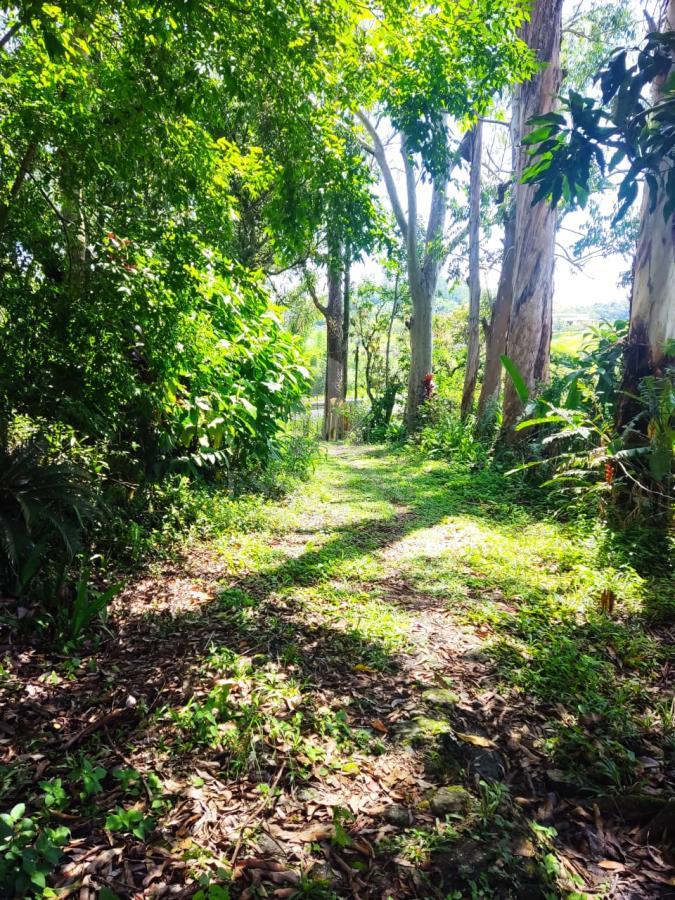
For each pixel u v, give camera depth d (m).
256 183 5.12
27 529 3.40
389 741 2.48
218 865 1.78
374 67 4.11
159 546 4.76
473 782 2.25
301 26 3.35
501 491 8.20
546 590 4.31
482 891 1.73
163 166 4.20
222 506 5.91
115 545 4.46
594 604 4.01
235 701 2.65
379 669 3.12
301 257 11.83
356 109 4.27
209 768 2.24
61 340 4.67
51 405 4.60
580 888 1.84
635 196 2.45
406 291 25.25
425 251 16.66
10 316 4.52
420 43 4.09
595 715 2.74
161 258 4.87
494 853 1.87
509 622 3.76
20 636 3.15
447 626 3.73
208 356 5.73
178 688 2.81
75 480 4.07
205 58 3.41
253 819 2.00
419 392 17.48
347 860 1.85
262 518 6.09
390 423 20.47
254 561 4.79
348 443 21.67
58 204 4.55
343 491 8.65
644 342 5.82
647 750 2.54
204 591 4.09
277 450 8.49
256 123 4.92
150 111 3.57
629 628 3.65
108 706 2.66
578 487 6.23
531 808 2.18
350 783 2.21
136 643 3.30
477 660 3.26
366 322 28.27
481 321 14.73
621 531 5.21
